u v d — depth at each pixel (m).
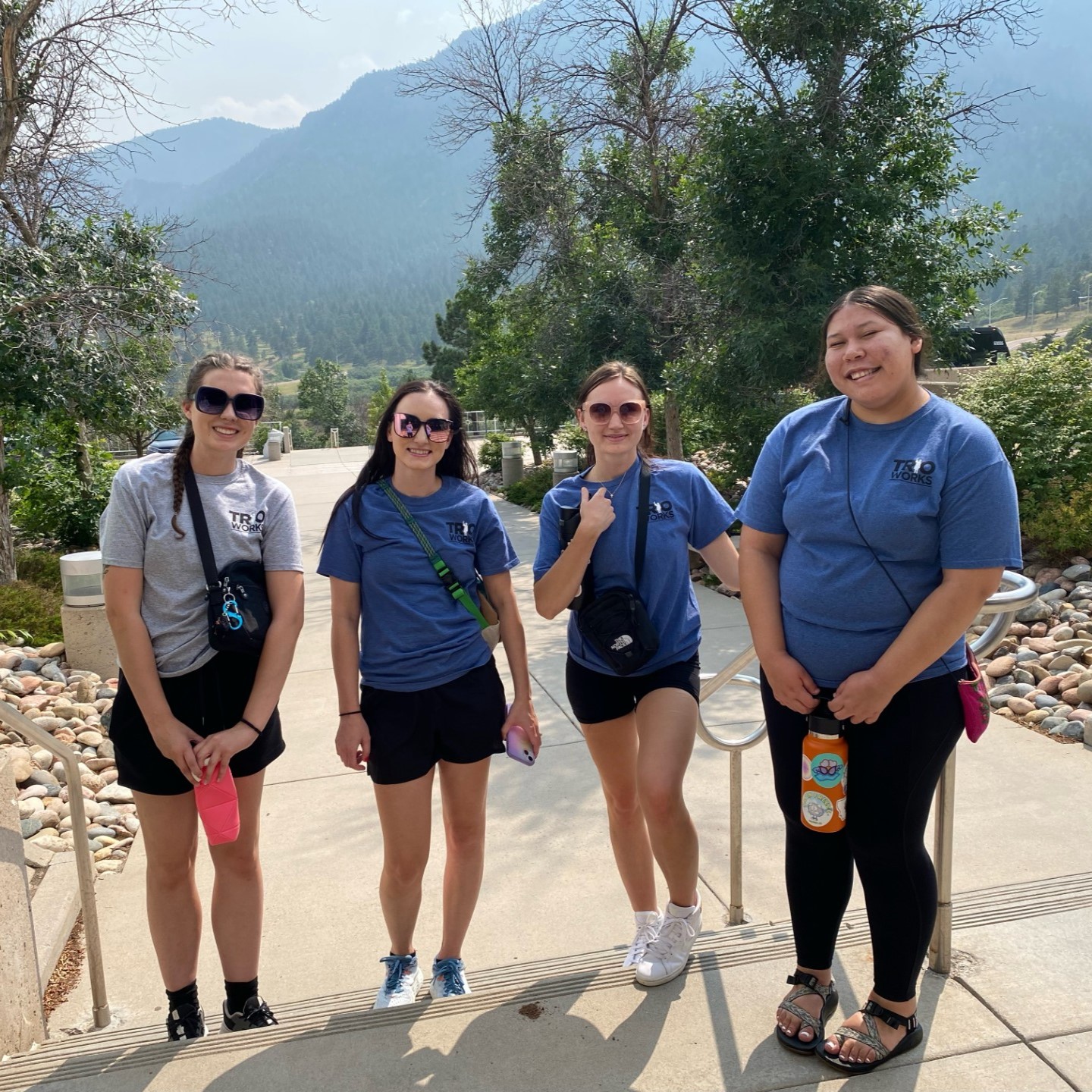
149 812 2.44
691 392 9.26
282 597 2.46
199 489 2.38
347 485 17.72
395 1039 2.10
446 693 2.53
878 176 8.58
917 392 1.91
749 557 2.08
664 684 2.46
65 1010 2.94
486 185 12.38
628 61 11.12
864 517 1.85
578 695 2.57
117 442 20.06
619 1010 2.16
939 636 1.77
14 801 2.58
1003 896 2.60
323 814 4.27
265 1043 2.13
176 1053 2.11
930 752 1.88
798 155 8.16
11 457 9.27
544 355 12.06
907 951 1.92
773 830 3.88
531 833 4.00
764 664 2.00
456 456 2.67
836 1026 2.08
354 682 2.54
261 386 2.40
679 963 2.28
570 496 2.62
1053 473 7.49
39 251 8.85
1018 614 6.03
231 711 2.42
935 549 1.84
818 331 8.03
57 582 9.24
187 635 2.37
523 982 2.41
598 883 3.60
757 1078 1.92
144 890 3.64
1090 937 2.32
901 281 8.65
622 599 2.42
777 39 8.51
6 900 2.45
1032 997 2.11
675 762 2.32
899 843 1.90
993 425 7.63
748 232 8.59
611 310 11.02
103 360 9.02
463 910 2.64
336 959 3.19
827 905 2.03
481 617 2.59
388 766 2.51
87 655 6.46
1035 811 3.90
